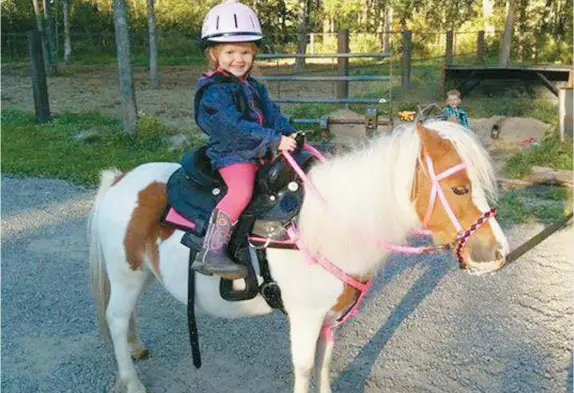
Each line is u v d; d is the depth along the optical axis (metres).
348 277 2.39
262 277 2.48
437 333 3.80
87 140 9.47
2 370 3.43
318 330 2.50
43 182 7.43
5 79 18.66
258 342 3.71
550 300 4.22
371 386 3.25
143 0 29.84
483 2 23.94
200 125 2.35
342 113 8.97
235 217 2.36
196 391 3.22
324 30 28.98
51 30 27.42
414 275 4.66
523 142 8.71
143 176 2.94
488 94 11.91
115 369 3.44
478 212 2.13
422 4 23.88
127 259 2.85
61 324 3.96
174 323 3.96
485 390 3.21
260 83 2.57
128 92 9.31
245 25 2.29
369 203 2.27
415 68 16.69
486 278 4.57
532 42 20.14
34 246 5.35
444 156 2.14
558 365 3.43
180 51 28.14
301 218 2.38
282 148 2.27
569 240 5.27
